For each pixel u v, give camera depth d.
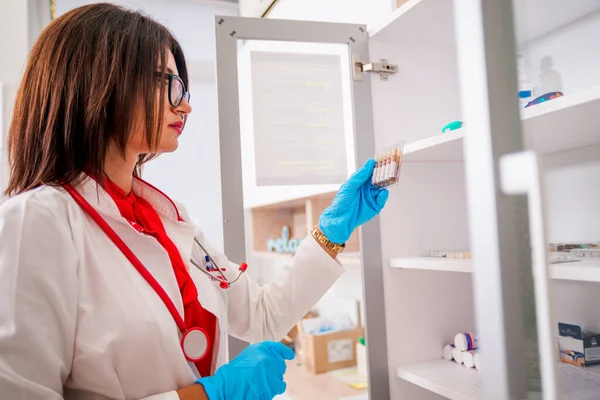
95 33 0.77
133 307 0.73
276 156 1.36
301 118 1.39
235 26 1.27
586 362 0.87
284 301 1.13
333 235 1.13
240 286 1.11
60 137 0.78
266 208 2.83
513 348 0.35
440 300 1.40
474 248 0.38
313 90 1.41
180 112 0.88
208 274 0.96
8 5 2.13
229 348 1.25
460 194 1.45
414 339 1.36
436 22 1.25
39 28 2.33
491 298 0.36
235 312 1.09
